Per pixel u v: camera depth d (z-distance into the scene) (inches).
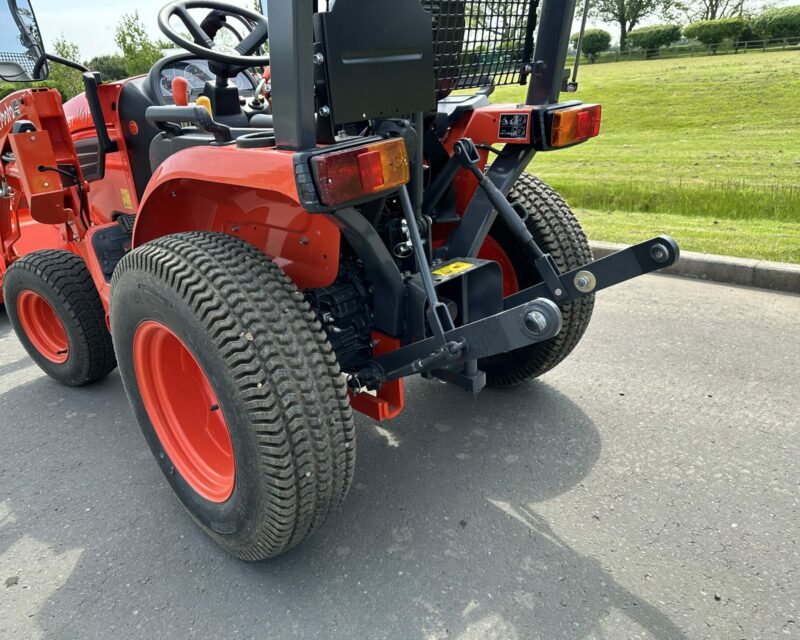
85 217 132.3
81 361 131.3
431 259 91.4
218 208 89.4
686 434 112.8
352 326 92.3
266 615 79.8
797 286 172.4
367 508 98.0
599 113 100.3
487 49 87.8
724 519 92.2
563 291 90.7
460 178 105.3
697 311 164.2
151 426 94.2
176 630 78.2
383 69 70.6
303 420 72.0
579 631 75.2
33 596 84.0
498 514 95.4
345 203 64.8
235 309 70.9
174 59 122.1
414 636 75.7
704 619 76.0
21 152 113.2
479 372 88.7
